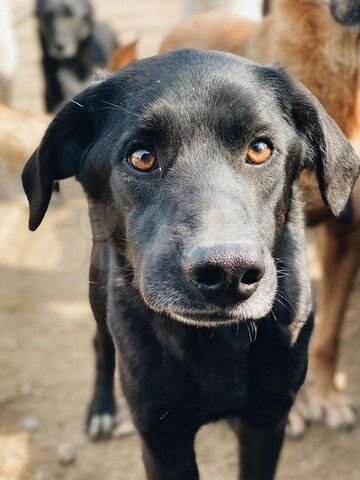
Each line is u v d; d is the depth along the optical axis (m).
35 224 0.46
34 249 0.96
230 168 0.39
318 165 0.45
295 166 0.44
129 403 0.46
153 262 0.38
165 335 0.44
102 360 0.65
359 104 0.64
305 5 0.64
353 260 0.65
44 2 1.35
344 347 0.74
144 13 1.90
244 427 0.49
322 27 0.64
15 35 1.79
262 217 0.40
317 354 0.68
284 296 0.45
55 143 0.45
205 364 0.44
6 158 0.71
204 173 0.39
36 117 0.71
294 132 0.44
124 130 0.41
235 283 0.35
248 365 0.45
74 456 0.65
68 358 0.77
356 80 0.64
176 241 0.37
